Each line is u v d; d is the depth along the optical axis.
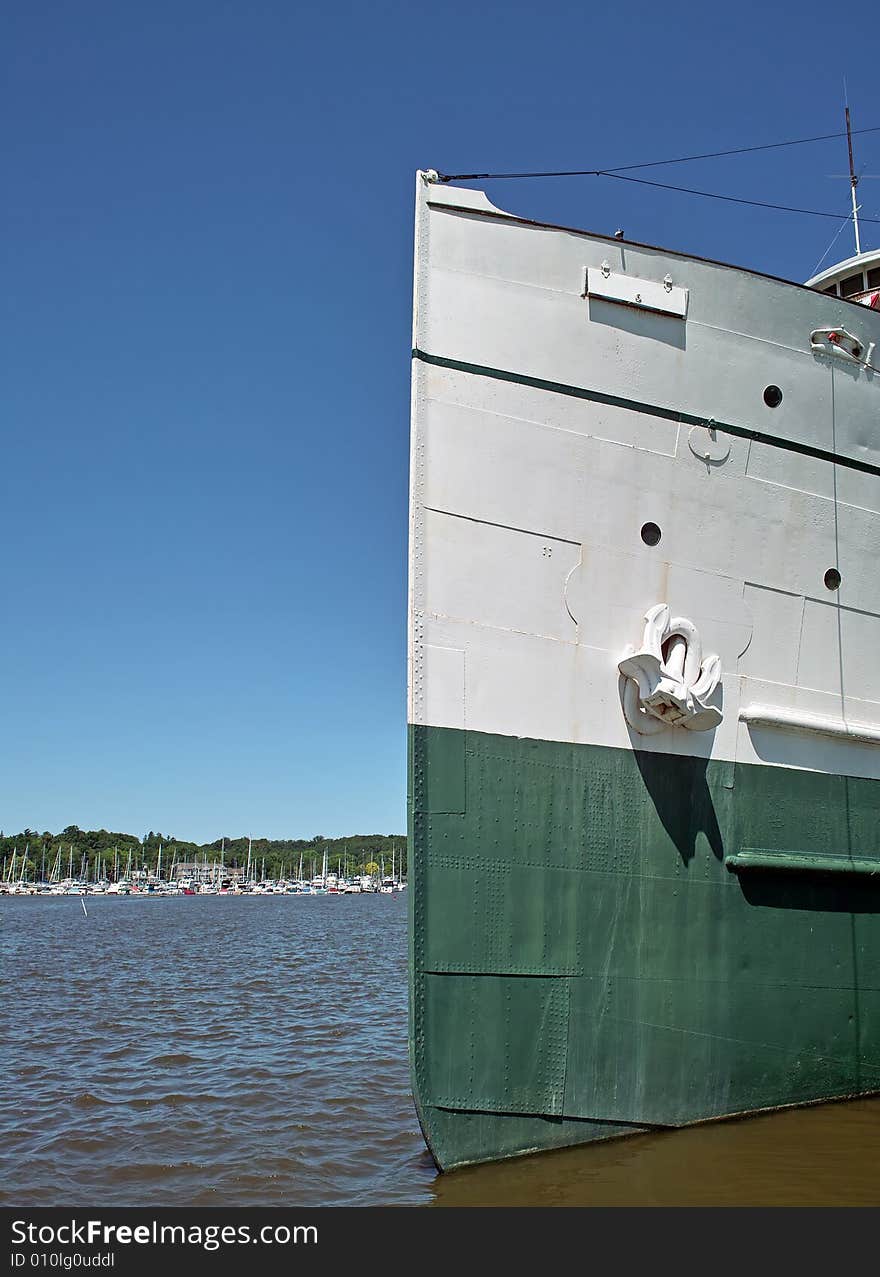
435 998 7.59
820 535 9.47
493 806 7.98
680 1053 8.26
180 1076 13.11
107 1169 8.93
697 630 8.77
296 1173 8.67
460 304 8.55
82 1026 17.50
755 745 8.94
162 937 47.50
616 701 8.51
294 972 28.36
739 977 8.55
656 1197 6.87
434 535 8.16
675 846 8.49
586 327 8.84
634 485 8.80
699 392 9.10
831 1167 7.35
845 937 9.05
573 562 8.53
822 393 9.62
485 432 8.43
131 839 199.38
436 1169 8.23
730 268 9.37
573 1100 7.86
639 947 8.25
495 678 8.15
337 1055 14.61
